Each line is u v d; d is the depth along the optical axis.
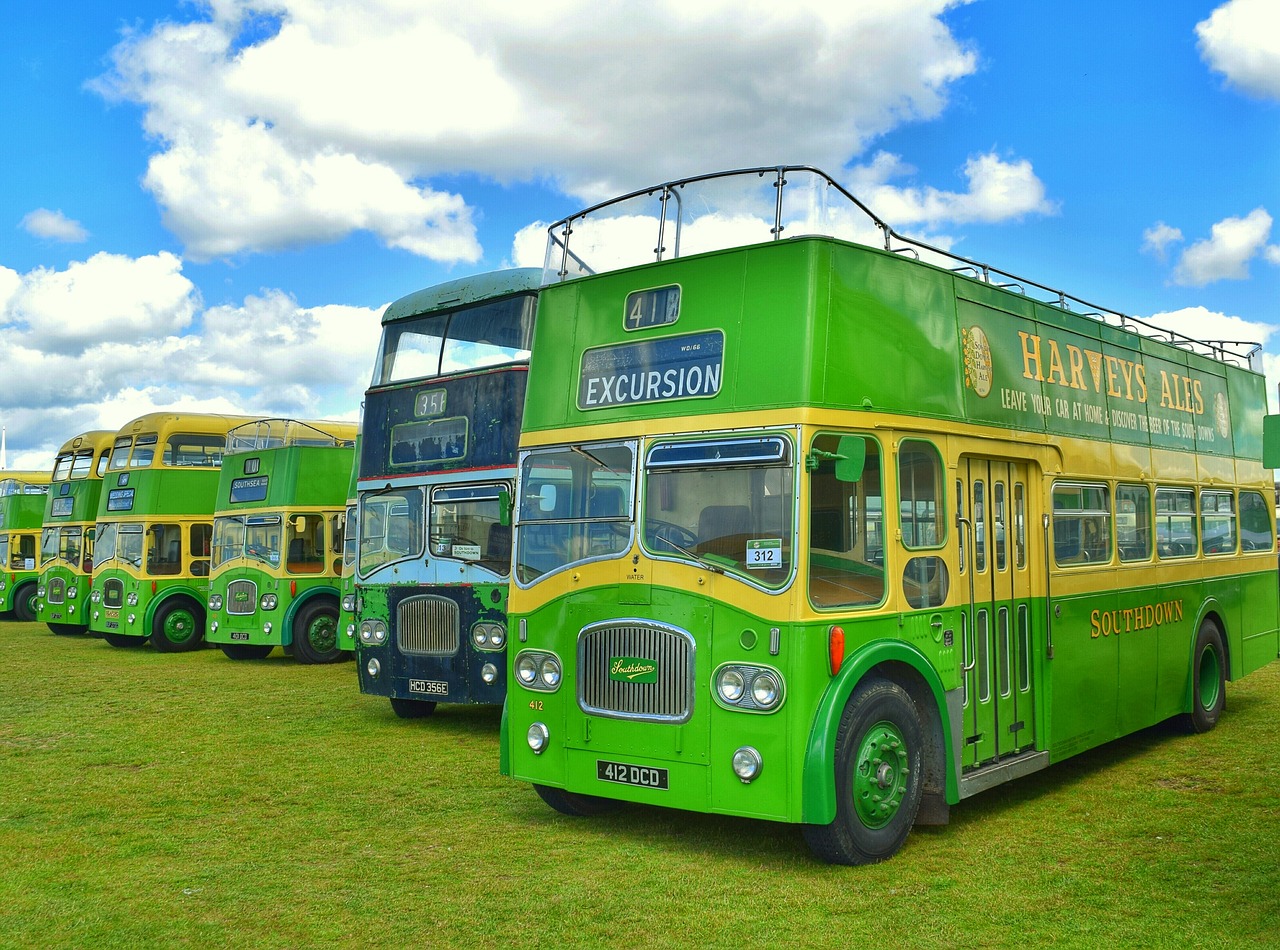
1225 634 11.99
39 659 20.67
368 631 12.77
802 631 6.43
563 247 8.30
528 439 8.00
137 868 7.06
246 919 6.04
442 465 12.19
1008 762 8.03
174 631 22.20
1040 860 6.89
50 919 6.07
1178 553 11.12
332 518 20.03
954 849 7.16
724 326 7.05
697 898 6.24
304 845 7.57
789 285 6.86
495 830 7.89
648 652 7.00
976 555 7.95
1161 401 11.17
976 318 8.22
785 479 6.59
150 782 9.66
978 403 8.05
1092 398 9.80
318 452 19.95
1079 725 9.05
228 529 20.42
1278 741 10.73
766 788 6.48
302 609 19.64
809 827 6.69
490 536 11.66
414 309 12.78
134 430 23.00
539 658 7.61
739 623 6.64
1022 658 8.44
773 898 6.21
